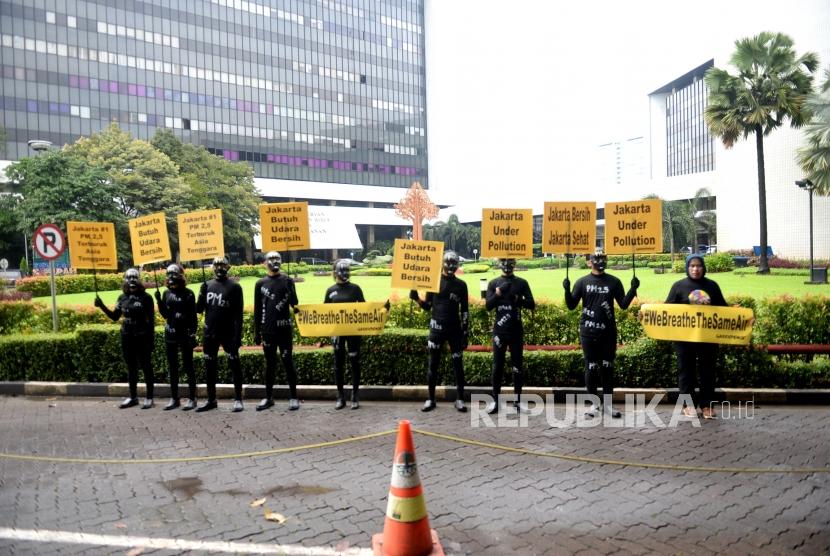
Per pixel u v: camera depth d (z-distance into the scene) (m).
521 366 7.37
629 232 7.82
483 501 4.64
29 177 33.44
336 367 7.75
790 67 27.22
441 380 8.55
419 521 3.78
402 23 94.06
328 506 4.61
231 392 8.55
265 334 7.62
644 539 4.00
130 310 7.75
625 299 7.16
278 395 8.43
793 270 29.23
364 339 8.58
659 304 7.19
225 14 75.25
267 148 79.00
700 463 5.43
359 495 4.82
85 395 8.86
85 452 5.96
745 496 4.69
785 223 36.00
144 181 39.81
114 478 5.23
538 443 6.07
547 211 7.93
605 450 5.82
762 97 27.22
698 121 73.75
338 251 75.62
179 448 6.06
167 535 4.14
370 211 76.94
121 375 9.11
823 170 23.62
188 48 72.19
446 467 5.39
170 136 48.81
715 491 4.79
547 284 23.00
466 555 3.80
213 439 6.37
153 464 5.58
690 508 4.48
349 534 4.15
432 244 7.38
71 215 32.56
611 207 7.89
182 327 7.73
